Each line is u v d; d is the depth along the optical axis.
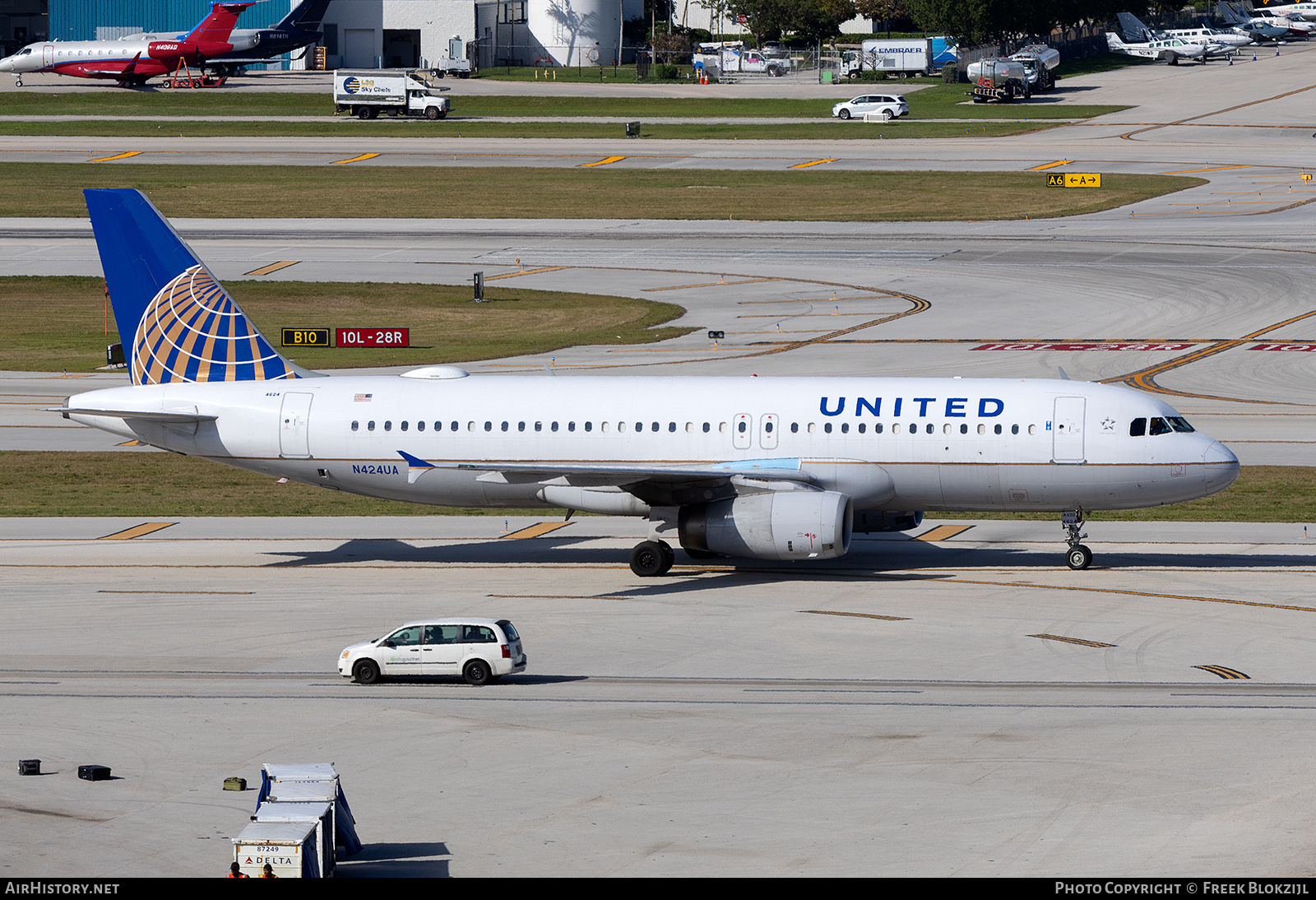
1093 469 168.00
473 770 103.88
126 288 187.75
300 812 83.62
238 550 192.25
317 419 181.62
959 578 171.00
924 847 88.31
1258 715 115.44
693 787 99.75
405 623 150.75
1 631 148.75
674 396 178.38
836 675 130.12
